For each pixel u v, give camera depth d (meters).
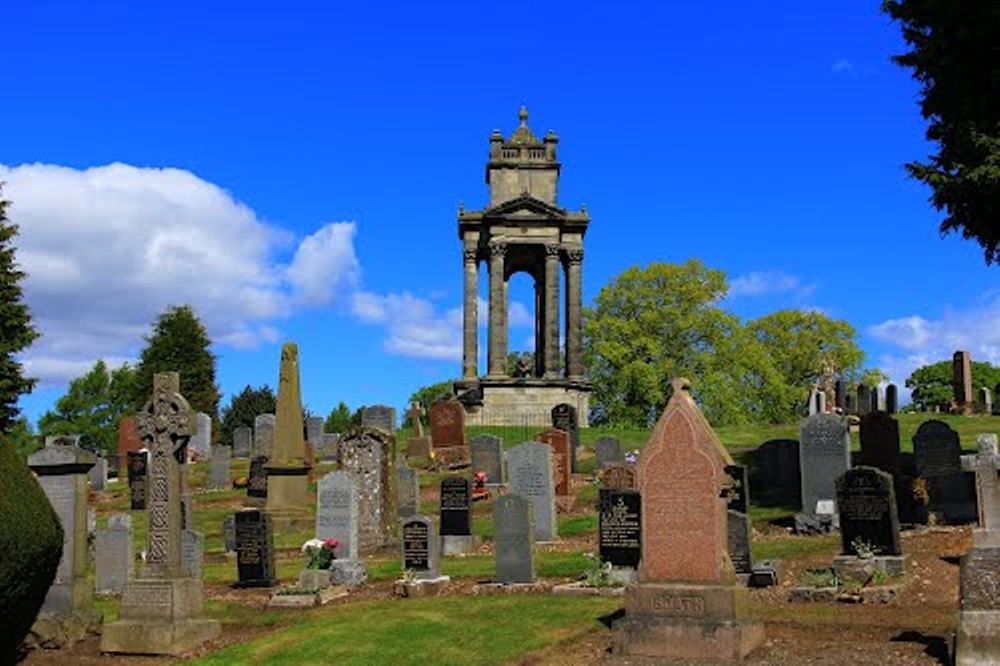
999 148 24.81
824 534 23.48
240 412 93.44
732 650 12.62
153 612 16.03
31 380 50.03
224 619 18.27
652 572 13.39
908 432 40.72
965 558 11.71
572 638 14.52
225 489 42.62
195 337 97.19
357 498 24.75
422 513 31.98
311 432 53.44
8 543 11.80
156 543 16.41
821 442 24.33
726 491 13.28
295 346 35.12
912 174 27.09
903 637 13.59
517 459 26.14
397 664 13.58
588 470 39.62
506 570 19.44
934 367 102.38
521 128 67.38
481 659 13.63
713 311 79.00
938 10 26.30
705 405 77.69
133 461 37.94
